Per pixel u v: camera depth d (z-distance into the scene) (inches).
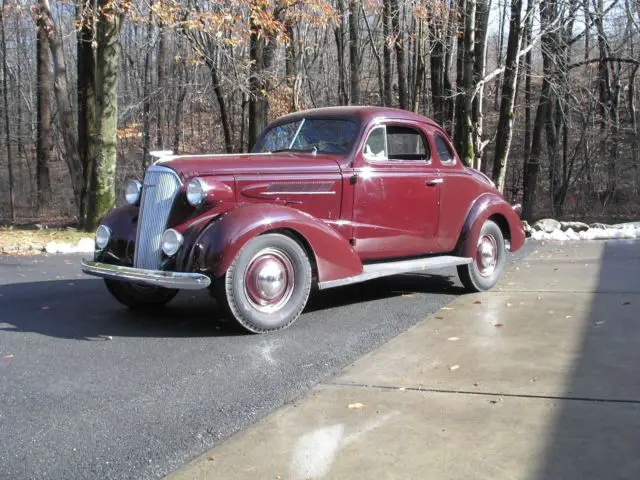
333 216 235.5
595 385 157.2
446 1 690.2
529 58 767.7
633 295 255.1
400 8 671.1
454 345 195.9
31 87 1321.4
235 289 202.8
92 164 544.7
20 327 225.1
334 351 192.2
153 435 135.4
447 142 281.7
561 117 928.3
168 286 199.2
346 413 145.3
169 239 204.2
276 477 117.6
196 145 1077.1
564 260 359.3
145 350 195.8
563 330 208.1
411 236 259.6
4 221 909.8
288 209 215.5
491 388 157.9
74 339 209.0
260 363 181.8
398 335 210.7
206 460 125.0
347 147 244.5
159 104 991.6
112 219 231.5
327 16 623.8
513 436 130.7
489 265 284.0
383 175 248.2
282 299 215.3
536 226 521.0
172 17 534.9
